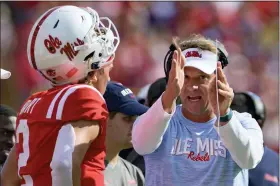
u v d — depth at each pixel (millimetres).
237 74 40562
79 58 12273
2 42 34844
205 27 40812
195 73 13133
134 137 13047
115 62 36938
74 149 11688
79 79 12516
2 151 15992
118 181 15336
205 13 40938
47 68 12391
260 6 42406
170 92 12422
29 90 33406
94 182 11984
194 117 13438
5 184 12680
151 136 12750
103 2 37750
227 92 12359
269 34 42250
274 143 37844
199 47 13391
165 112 12523
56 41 12180
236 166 13227
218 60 13742
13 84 33438
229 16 41594
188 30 40375
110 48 12688
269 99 40562
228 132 12531
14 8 36000
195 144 13289
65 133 11781
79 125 11867
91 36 12320
